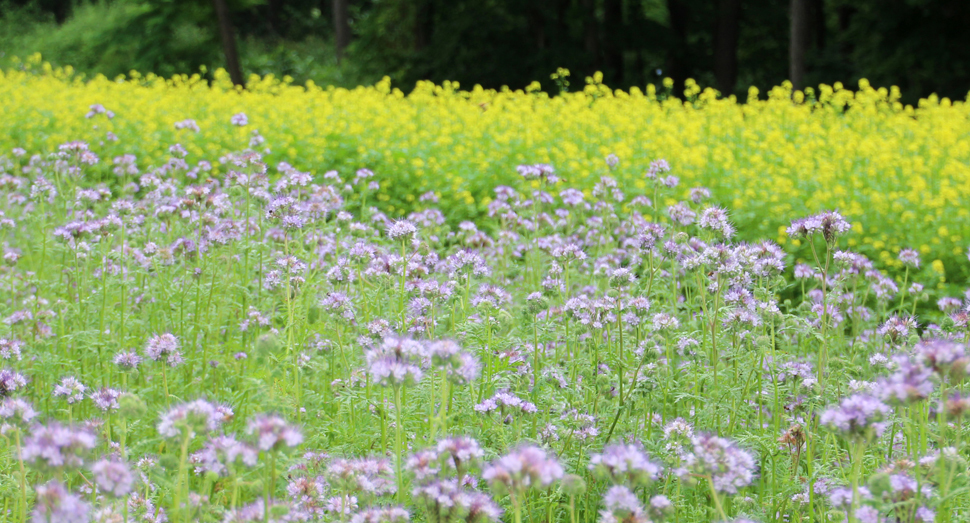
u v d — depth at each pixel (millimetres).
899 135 13305
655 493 3332
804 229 3676
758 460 3596
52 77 20406
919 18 23484
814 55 25281
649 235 4605
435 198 8047
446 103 16641
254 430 2314
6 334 4832
